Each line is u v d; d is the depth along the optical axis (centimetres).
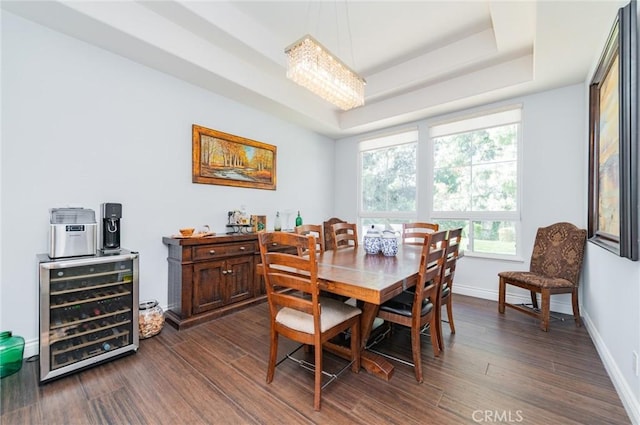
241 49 277
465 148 364
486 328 253
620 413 146
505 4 214
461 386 170
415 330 175
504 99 327
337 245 293
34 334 203
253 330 249
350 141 489
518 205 325
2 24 189
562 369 187
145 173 262
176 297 262
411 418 144
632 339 147
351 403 155
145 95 260
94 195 231
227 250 287
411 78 338
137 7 219
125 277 207
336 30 279
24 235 199
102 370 185
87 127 226
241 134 346
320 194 475
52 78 209
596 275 224
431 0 237
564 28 200
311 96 394
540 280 257
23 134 198
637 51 140
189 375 181
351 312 181
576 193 288
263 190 377
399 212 431
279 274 166
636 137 139
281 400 158
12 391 162
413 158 419
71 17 195
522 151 320
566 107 293
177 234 283
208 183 310
